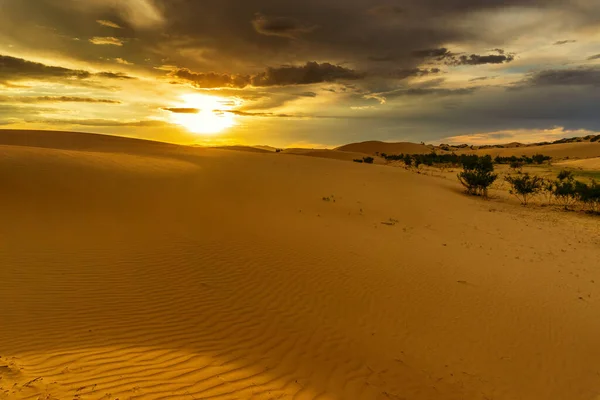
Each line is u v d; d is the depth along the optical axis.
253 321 7.37
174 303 7.62
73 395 4.39
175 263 9.49
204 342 6.38
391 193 25.34
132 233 11.06
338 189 24.27
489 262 12.76
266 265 10.14
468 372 6.66
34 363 5.07
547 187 30.86
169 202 14.89
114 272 8.62
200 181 19.72
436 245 14.34
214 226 12.78
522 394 6.23
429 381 6.29
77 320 6.53
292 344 6.77
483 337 7.84
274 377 5.67
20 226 10.39
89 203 13.18
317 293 8.96
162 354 5.77
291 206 17.92
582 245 16.02
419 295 9.52
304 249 11.80
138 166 20.36
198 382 5.12
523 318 8.77
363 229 15.59
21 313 6.54
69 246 9.62
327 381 5.85
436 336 7.73
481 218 20.73
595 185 25.11
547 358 7.26
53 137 35.53
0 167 14.66
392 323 8.05
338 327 7.61
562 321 8.73
